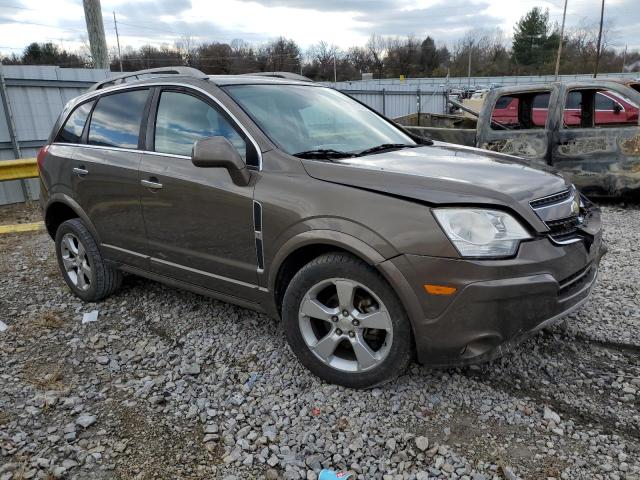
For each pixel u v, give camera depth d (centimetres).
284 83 396
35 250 633
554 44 7850
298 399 298
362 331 290
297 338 310
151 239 378
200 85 357
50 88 977
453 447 257
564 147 738
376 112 439
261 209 306
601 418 274
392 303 272
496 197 263
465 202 258
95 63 1097
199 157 299
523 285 254
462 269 253
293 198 295
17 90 938
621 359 329
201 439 272
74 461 258
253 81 377
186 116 360
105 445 270
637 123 729
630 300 413
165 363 347
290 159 309
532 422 272
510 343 266
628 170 701
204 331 387
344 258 284
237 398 302
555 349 342
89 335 394
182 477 247
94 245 434
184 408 298
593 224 312
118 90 415
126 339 385
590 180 728
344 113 399
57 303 459
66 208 462
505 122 862
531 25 7931
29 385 327
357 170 288
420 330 266
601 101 766
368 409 287
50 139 471
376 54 8925
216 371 333
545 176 306
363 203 274
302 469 248
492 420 275
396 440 263
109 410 299
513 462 246
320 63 7975
